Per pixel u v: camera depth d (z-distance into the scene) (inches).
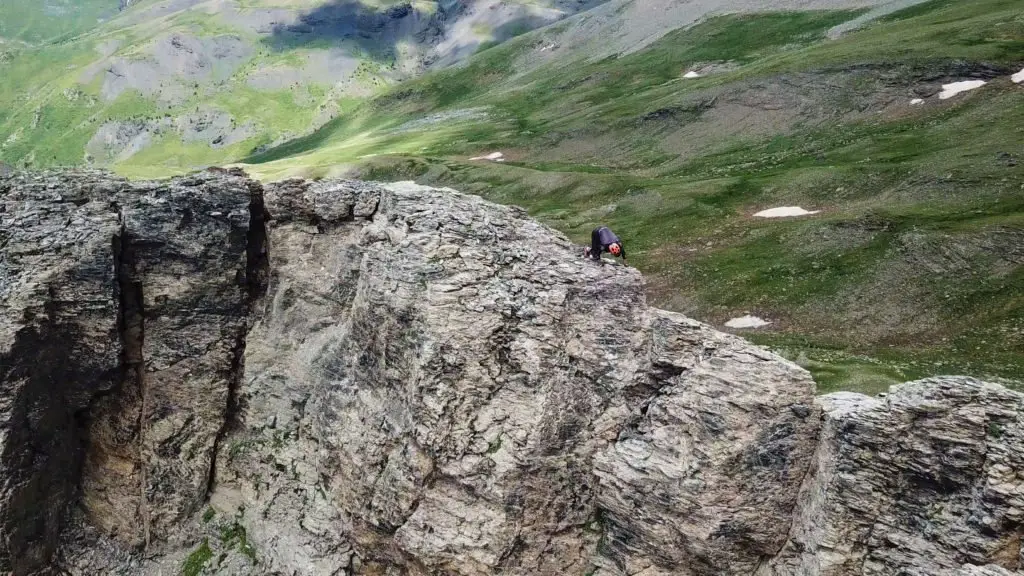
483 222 1130.7
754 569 913.5
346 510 1176.2
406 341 1063.6
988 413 776.3
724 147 5068.9
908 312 2220.7
